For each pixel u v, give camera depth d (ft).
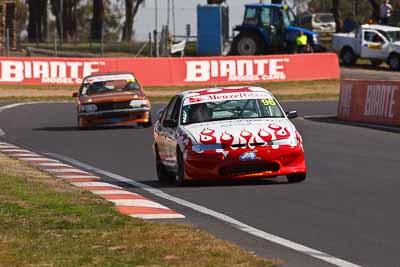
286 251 115.14
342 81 372.38
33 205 147.02
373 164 217.15
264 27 637.71
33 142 304.91
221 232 129.39
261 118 187.42
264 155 178.09
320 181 185.57
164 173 198.18
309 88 558.56
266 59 572.10
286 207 152.15
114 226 128.98
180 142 182.80
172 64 560.61
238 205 155.63
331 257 111.04
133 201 159.63
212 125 184.34
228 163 177.68
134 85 359.05
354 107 360.69
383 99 341.62
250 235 126.82
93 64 555.28
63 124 373.81
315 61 584.40
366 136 296.71
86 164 236.84
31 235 122.21
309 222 137.18
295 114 195.93
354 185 178.50
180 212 149.07
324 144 273.54
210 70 564.71
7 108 456.86
